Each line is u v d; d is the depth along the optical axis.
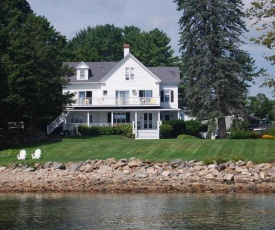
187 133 103.38
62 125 109.00
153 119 115.19
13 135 90.00
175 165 66.69
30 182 62.69
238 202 50.00
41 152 80.00
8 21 106.69
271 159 67.38
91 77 116.88
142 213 45.09
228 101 101.19
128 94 114.88
